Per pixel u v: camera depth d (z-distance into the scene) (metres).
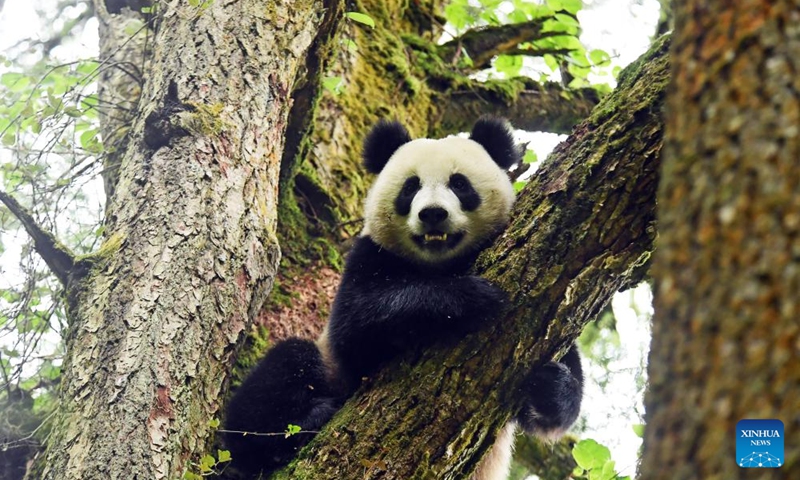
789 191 3.66
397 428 9.16
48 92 11.50
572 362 12.30
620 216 9.05
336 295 12.36
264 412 11.98
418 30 20.41
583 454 11.62
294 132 13.60
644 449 4.00
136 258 9.77
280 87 11.57
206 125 10.68
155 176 10.38
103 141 14.21
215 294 9.81
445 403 9.17
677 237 4.00
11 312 12.19
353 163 16.70
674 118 4.28
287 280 14.91
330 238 15.69
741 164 3.84
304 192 15.76
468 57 19.28
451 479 9.23
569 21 19.22
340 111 16.89
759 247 3.65
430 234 12.03
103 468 8.35
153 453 8.58
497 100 19.19
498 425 9.37
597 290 9.23
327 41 12.81
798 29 3.95
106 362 9.05
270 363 12.46
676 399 3.78
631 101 9.25
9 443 11.81
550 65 19.66
